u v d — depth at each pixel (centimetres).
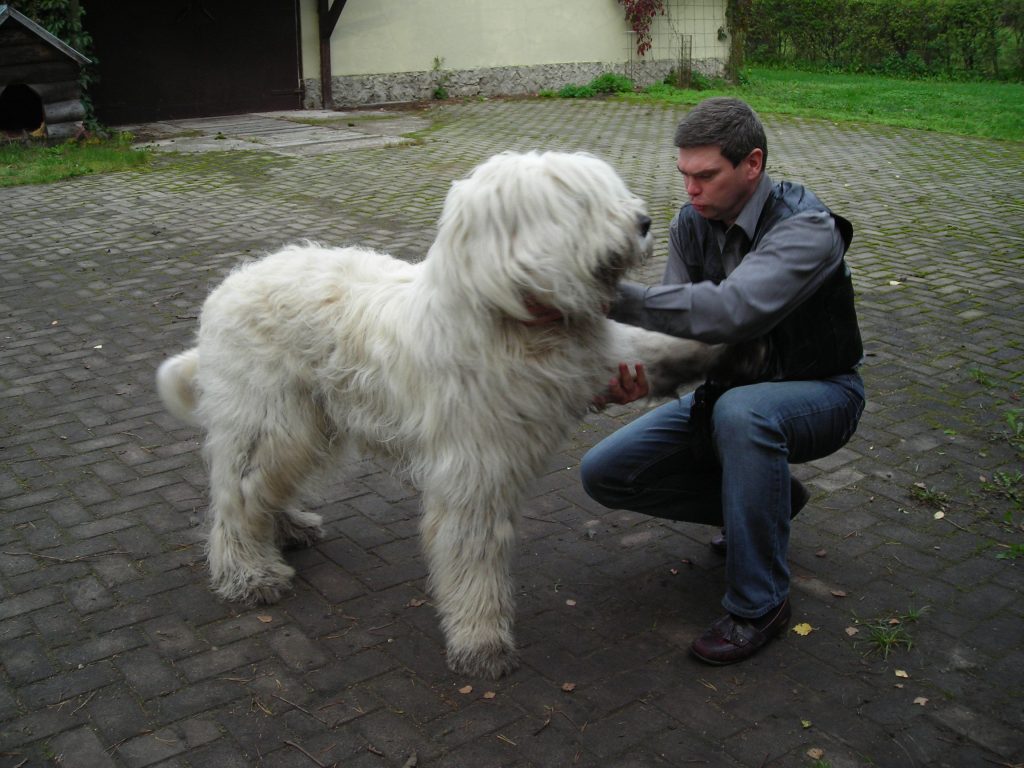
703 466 330
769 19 2545
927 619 324
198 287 688
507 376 261
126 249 783
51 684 296
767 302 263
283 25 1505
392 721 280
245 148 1223
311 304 304
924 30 2345
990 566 355
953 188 1019
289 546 375
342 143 1265
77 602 338
